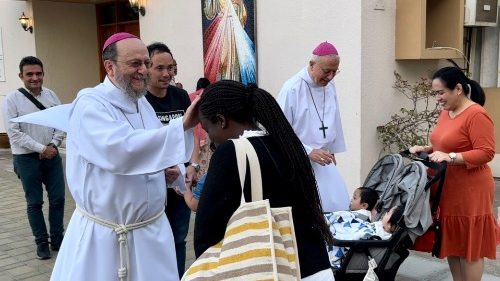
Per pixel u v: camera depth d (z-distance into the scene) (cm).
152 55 337
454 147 325
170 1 771
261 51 645
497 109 642
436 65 600
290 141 185
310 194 187
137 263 247
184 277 184
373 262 308
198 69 747
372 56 544
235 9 666
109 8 1096
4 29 1121
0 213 630
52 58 1083
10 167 936
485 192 328
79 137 234
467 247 330
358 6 531
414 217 310
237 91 188
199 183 267
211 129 193
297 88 381
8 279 425
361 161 549
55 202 479
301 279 184
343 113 558
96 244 244
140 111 259
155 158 223
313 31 581
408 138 545
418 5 534
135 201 242
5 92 1146
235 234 176
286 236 179
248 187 178
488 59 659
